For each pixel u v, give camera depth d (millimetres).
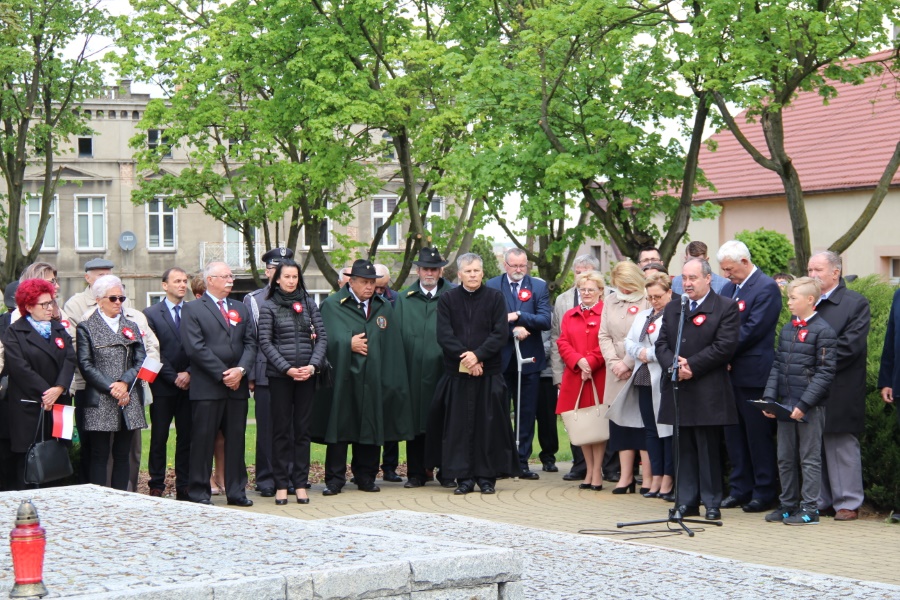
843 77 19172
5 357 10047
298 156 30984
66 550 5711
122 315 10672
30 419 10031
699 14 18203
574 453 13000
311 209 29391
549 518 10250
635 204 21312
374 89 26672
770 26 17609
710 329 9992
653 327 11141
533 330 13133
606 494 11789
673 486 11344
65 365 10188
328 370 11344
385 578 5008
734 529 9586
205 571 4973
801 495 10797
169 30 30469
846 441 10055
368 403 12000
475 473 11875
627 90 20625
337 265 30312
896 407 9938
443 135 26844
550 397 13703
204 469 10898
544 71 19984
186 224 51062
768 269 27672
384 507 11008
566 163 19844
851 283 11656
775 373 9969
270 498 11773
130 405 10539
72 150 34344
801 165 30062
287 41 26781
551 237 26109
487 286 12188
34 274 10320
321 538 5934
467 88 21578
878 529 9570
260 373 11961
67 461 9992
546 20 19328
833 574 7719
